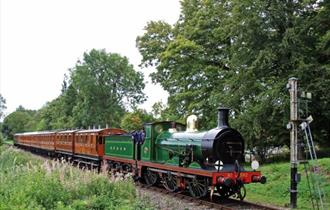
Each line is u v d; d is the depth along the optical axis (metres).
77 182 11.98
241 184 13.61
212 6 31.20
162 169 17.03
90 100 73.38
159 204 13.14
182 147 15.67
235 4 26.12
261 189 16.64
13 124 124.25
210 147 13.92
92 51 75.75
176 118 32.78
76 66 74.94
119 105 76.38
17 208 8.23
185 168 14.96
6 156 19.20
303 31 24.14
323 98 22.97
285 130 25.89
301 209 12.74
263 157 28.94
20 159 24.06
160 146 17.80
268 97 23.98
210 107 30.05
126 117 44.56
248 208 12.87
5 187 10.57
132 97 78.19
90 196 11.37
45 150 43.28
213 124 28.91
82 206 10.32
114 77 76.12
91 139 26.73
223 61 30.39
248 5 25.16
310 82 23.50
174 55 30.62
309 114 23.77
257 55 25.25
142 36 35.28
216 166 13.88
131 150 20.45
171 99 33.25
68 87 86.12
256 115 24.80
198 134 15.21
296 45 24.02
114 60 76.38
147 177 18.88
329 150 27.59
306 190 14.66
